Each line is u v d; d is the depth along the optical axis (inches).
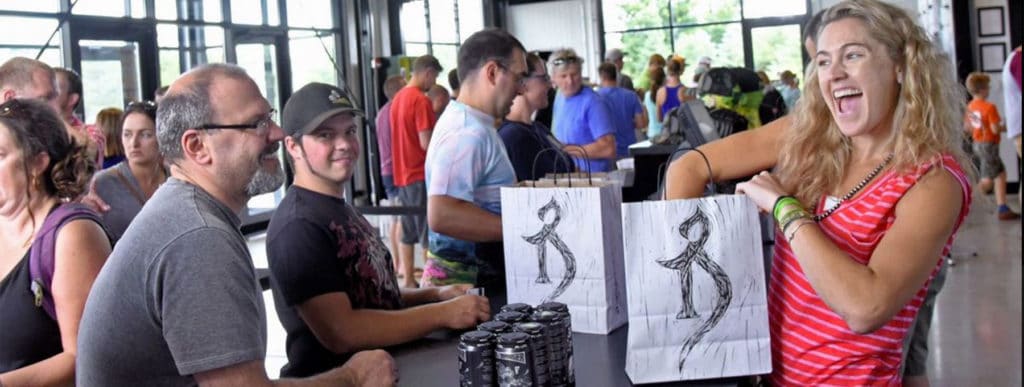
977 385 165.6
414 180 287.4
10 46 275.6
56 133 82.1
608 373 69.7
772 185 65.9
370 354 71.7
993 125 339.9
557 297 79.1
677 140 164.2
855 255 63.6
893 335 64.7
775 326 68.3
